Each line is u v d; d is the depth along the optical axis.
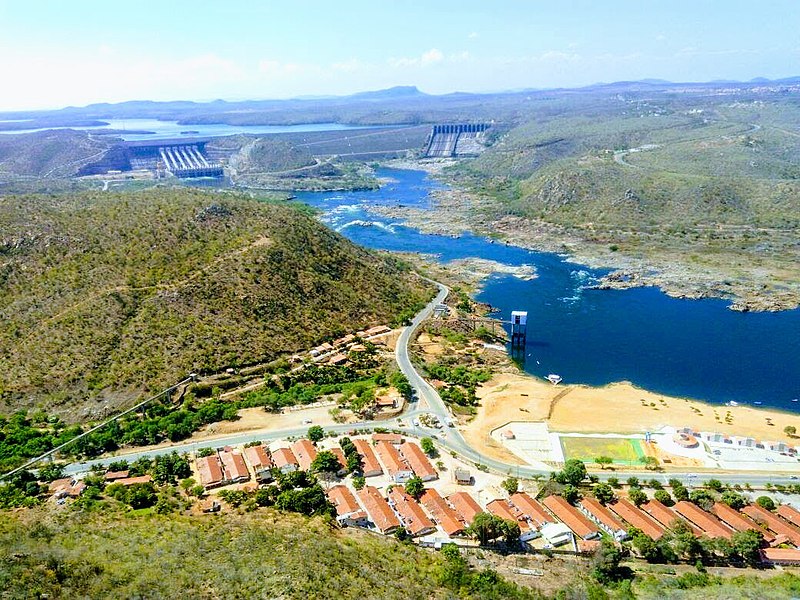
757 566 106.00
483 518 111.38
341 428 155.12
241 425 156.00
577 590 93.69
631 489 127.75
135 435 147.25
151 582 72.44
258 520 106.31
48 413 156.50
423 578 92.06
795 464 140.12
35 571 70.56
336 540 100.44
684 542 107.44
